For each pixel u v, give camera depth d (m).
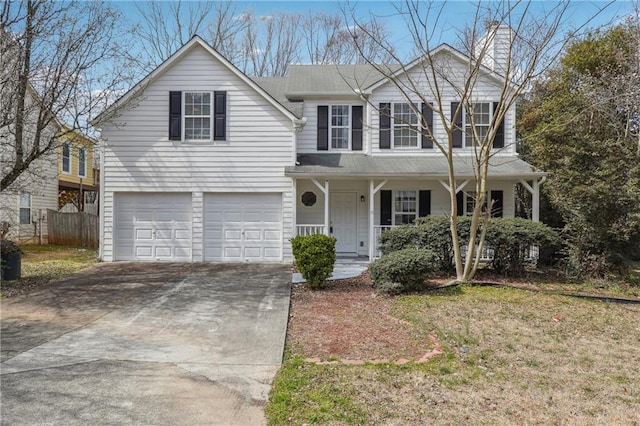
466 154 13.29
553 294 8.36
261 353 5.22
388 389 4.14
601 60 15.89
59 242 17.67
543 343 5.65
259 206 12.77
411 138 13.61
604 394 4.12
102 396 4.00
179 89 12.59
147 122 12.59
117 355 5.13
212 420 3.57
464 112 13.31
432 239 10.00
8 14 9.24
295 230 12.59
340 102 13.97
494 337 5.84
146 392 4.10
